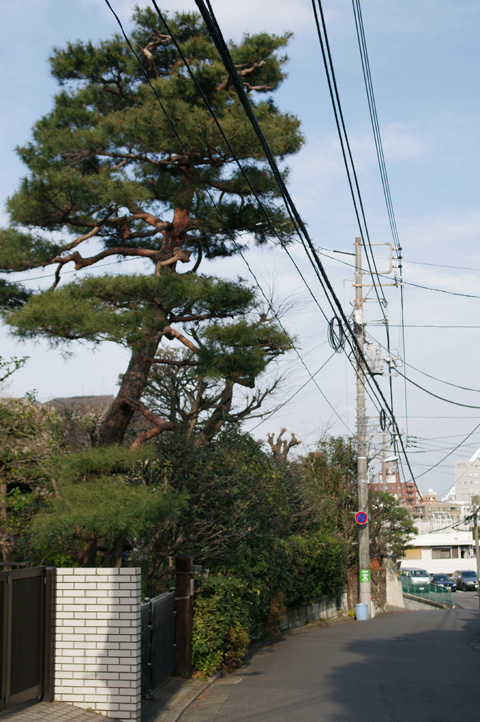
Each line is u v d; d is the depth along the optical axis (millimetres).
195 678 11922
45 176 11883
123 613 8469
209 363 12203
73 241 13023
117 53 14281
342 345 17734
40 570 8555
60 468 11297
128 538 14320
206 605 12414
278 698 10281
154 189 13891
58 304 11062
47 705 8164
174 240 14281
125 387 13430
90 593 8547
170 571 14555
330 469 30906
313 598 24703
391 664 13250
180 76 12945
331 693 10430
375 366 26531
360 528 27844
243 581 14758
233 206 14805
